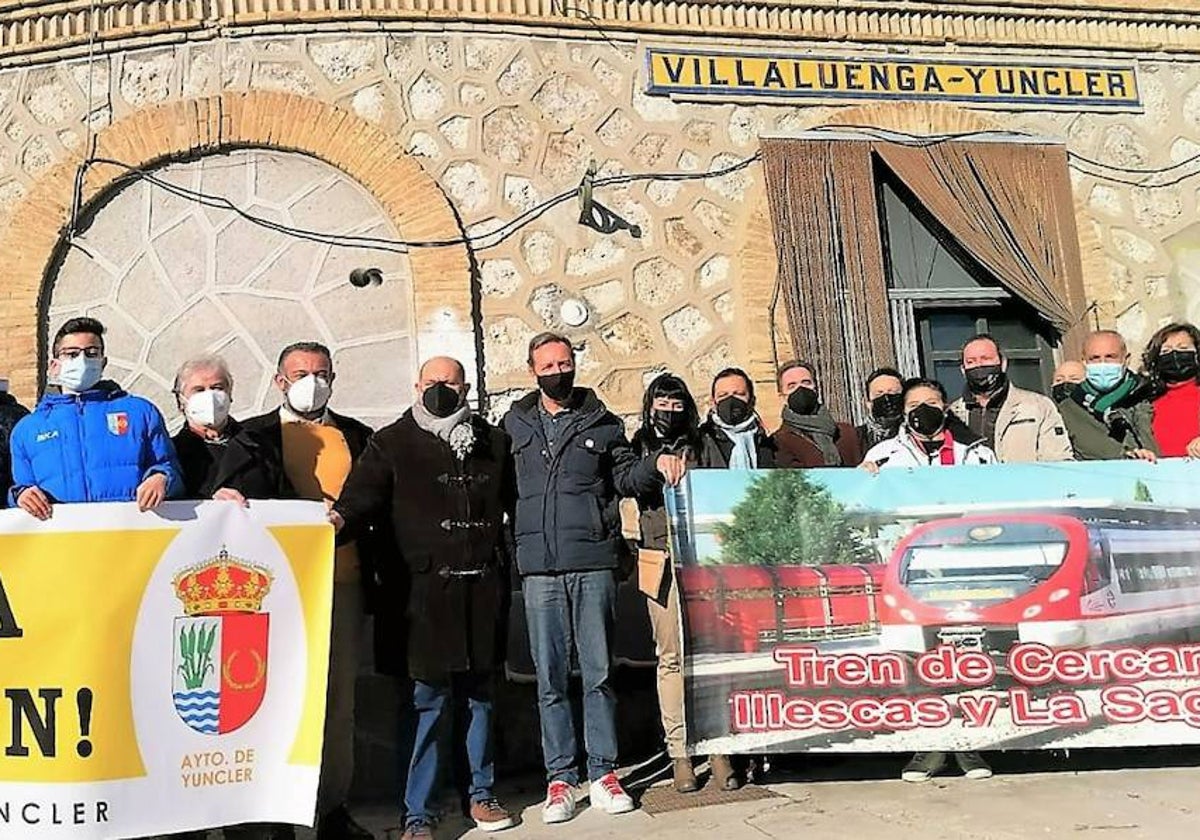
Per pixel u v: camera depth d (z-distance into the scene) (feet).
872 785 14.62
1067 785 14.20
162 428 12.69
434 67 20.71
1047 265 22.31
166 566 12.05
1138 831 12.19
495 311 20.13
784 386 17.53
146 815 11.61
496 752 16.69
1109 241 22.98
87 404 12.44
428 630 13.08
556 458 14.11
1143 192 23.32
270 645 12.35
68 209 19.48
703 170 21.54
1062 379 18.61
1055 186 22.65
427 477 13.46
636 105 21.45
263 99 20.01
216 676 12.09
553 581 13.94
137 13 20.12
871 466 14.98
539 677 13.97
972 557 14.71
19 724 11.57
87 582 11.79
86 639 11.69
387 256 20.06
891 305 22.08
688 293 21.06
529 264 20.44
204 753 11.93
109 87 20.07
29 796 11.45
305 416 14.23
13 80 20.07
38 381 18.98
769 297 21.18
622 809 13.80
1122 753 15.85
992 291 22.61
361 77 20.44
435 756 13.15
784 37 22.03
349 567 13.88
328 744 13.42
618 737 17.17
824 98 22.16
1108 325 22.45
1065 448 16.16
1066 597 14.62
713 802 14.15
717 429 15.85
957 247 22.65
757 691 14.37
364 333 19.80
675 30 21.61
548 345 14.26
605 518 14.16
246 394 19.47
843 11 22.29
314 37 20.44
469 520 13.52
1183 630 14.66
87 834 11.41
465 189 20.45
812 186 21.68
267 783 12.14
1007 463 15.14
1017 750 14.82
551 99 21.11
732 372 15.90
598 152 21.15
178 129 19.75
